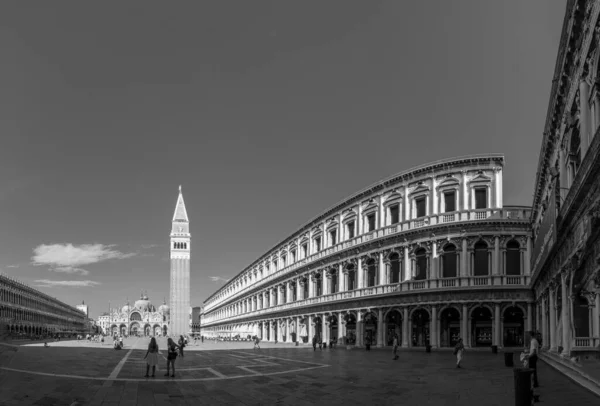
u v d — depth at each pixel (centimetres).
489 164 6162
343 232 8012
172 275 18412
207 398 2372
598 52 2372
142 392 2500
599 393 2086
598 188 2189
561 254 3366
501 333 5797
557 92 3231
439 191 6425
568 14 2681
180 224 18950
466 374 3278
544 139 3969
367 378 3095
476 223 6006
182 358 4856
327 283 8294
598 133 1992
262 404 2233
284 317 10062
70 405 2097
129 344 9006
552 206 3362
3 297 12644
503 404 2139
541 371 3153
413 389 2616
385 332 6806
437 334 6122
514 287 5766
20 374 2975
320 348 7006
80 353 5256
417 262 6544
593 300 3294
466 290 5941
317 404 2231
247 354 5659
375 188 7262
